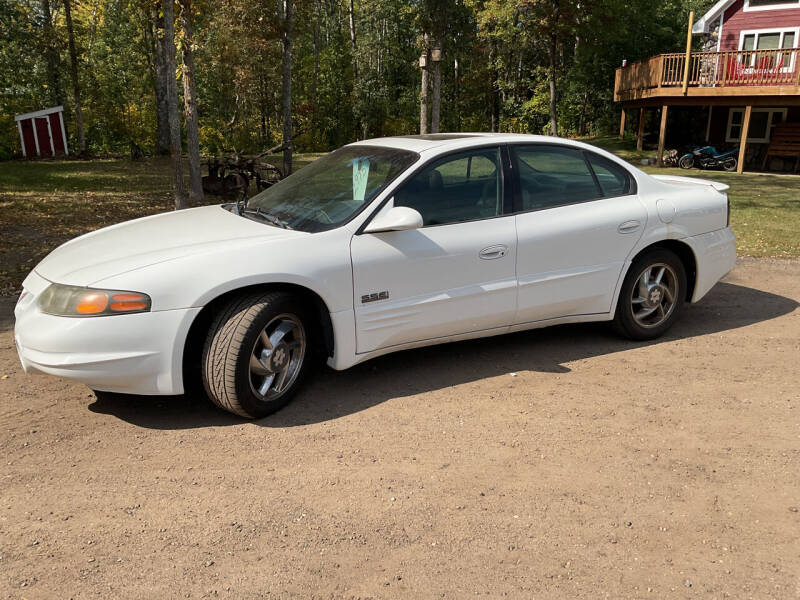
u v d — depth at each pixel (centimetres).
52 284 366
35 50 3706
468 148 441
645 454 348
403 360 477
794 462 342
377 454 347
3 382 434
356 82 5066
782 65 2202
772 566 262
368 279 397
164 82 3356
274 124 5084
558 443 359
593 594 246
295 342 396
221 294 363
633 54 3834
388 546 273
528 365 469
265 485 317
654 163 2594
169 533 280
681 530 285
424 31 2975
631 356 488
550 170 470
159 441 359
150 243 394
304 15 2375
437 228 420
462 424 380
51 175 2097
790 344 515
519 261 445
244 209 464
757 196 1627
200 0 1434
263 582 252
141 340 347
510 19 3331
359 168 446
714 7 2662
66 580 251
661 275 512
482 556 268
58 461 337
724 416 392
